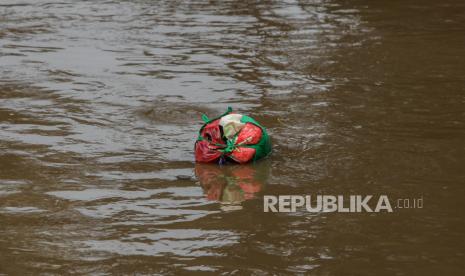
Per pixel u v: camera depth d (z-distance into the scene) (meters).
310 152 30.19
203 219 24.17
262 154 29.62
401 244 22.16
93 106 36.78
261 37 51.84
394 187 26.45
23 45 50.25
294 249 21.92
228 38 51.75
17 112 35.72
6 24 57.31
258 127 29.73
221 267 20.81
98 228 23.48
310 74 42.16
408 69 42.81
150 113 35.59
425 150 30.03
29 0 67.44
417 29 53.78
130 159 29.72
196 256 21.52
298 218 24.12
